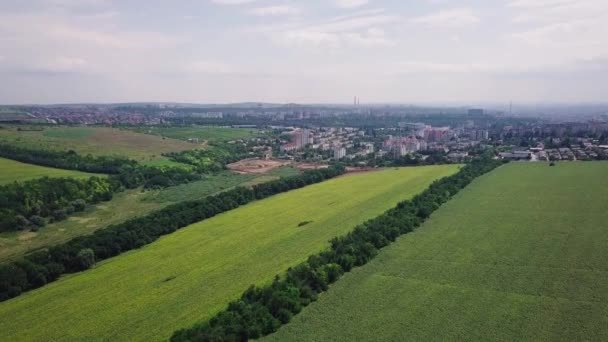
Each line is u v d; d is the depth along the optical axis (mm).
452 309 81750
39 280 103438
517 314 79000
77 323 83750
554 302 82875
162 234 140125
